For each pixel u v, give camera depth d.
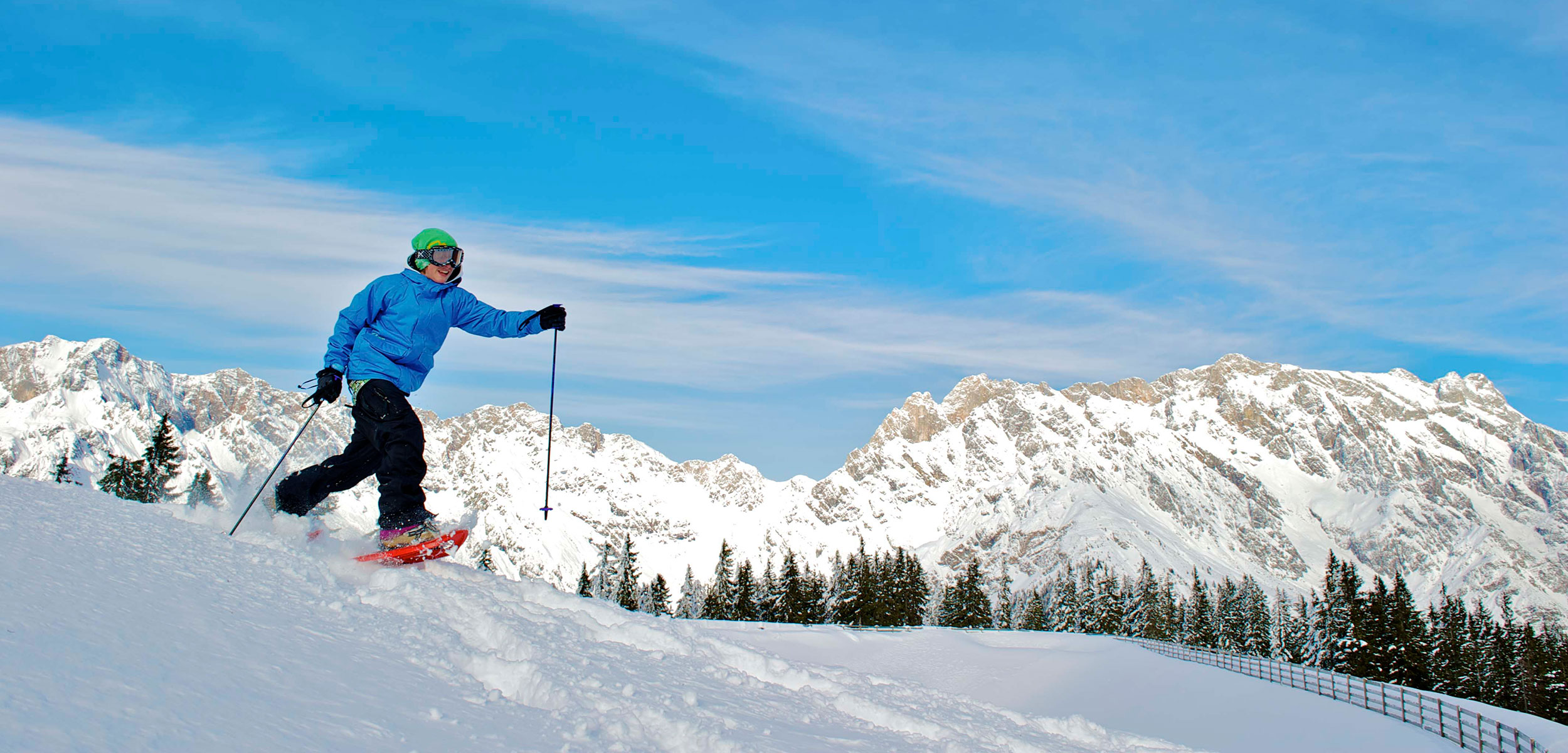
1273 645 135.38
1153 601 146.00
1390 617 79.31
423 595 5.57
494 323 7.78
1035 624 131.00
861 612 97.00
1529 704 84.00
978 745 5.54
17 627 2.86
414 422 6.84
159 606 3.73
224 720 2.71
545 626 5.76
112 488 50.69
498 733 3.42
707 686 5.39
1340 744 29.64
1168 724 36.94
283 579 5.08
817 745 4.59
